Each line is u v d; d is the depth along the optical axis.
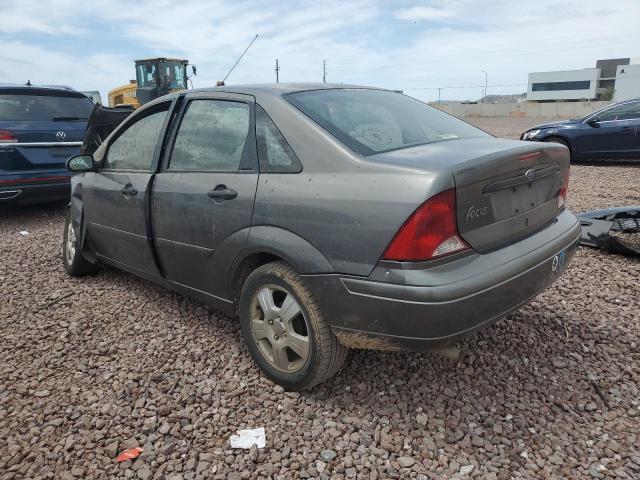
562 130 12.58
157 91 12.70
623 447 2.52
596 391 2.95
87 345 3.62
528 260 2.70
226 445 2.59
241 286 3.29
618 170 11.61
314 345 2.75
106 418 2.80
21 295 4.57
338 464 2.45
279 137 2.96
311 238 2.67
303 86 3.36
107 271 5.20
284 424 2.74
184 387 3.08
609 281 4.51
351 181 2.58
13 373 3.26
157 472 2.41
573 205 7.71
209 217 3.23
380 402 2.89
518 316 3.84
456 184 2.39
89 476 2.40
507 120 41.78
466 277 2.42
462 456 2.48
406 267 2.39
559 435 2.61
